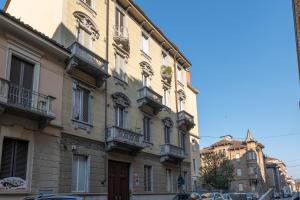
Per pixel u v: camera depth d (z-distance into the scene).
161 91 30.83
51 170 16.89
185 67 37.44
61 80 18.72
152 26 30.22
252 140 78.62
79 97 20.17
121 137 21.67
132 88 25.86
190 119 33.78
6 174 14.87
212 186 45.75
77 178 18.80
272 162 118.38
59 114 18.08
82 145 19.38
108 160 21.58
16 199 14.85
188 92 37.31
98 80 21.36
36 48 17.39
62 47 18.45
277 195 71.88
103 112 21.83
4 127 14.99
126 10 27.33
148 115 27.36
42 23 21.30
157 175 26.81
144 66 28.27
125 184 23.02
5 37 15.98
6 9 25.97
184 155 30.19
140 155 24.97
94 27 22.64
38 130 16.55
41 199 11.15
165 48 33.38
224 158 47.97
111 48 24.16
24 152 15.90
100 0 24.19
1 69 15.52
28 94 16.19
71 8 21.02
